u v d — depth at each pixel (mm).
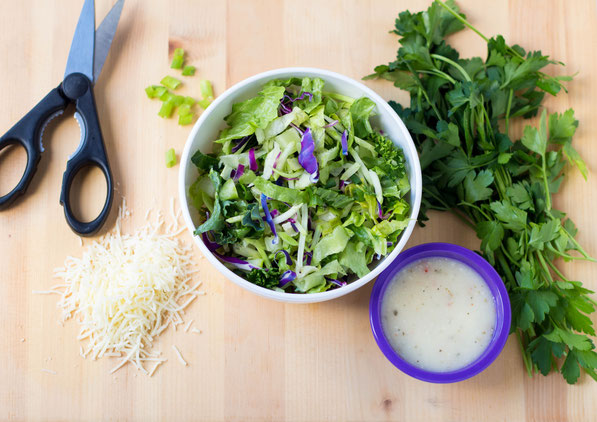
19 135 589
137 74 617
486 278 568
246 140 543
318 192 522
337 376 603
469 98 562
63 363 600
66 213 584
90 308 596
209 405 599
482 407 602
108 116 613
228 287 606
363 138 553
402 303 569
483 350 563
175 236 611
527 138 588
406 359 563
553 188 602
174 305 601
